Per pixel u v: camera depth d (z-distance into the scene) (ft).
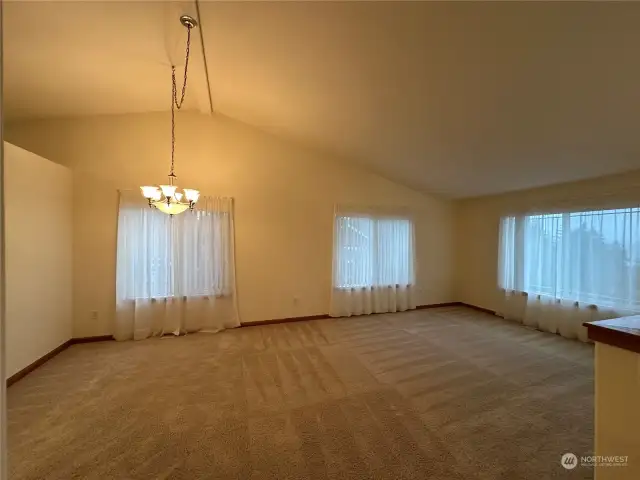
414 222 19.40
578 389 9.44
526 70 7.79
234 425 7.72
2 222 2.44
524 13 6.30
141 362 11.50
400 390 9.41
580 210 13.74
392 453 6.73
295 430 7.52
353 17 7.48
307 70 10.08
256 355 12.17
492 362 11.44
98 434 7.38
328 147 16.40
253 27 8.46
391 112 11.41
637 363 3.00
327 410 8.36
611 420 3.19
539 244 15.51
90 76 11.09
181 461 6.51
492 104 9.43
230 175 15.57
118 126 14.08
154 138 14.52
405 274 19.10
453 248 20.76
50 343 11.81
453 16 6.79
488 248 18.69
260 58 9.93
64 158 13.42
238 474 6.17
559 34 6.58
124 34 8.93
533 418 7.97
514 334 14.62
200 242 14.94
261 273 16.15
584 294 13.56
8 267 9.72
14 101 11.87
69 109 12.99
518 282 16.42
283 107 13.12
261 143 16.10
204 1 7.59
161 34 8.93
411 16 7.06
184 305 14.82
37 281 11.05
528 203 16.19
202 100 13.60
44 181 11.44
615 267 12.53
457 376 10.32
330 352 12.45
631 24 5.94
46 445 6.99
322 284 17.34
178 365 11.25
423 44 7.80
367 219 18.19
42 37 8.93
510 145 11.56
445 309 19.47
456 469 6.26
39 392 9.32
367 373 10.56
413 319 17.19
